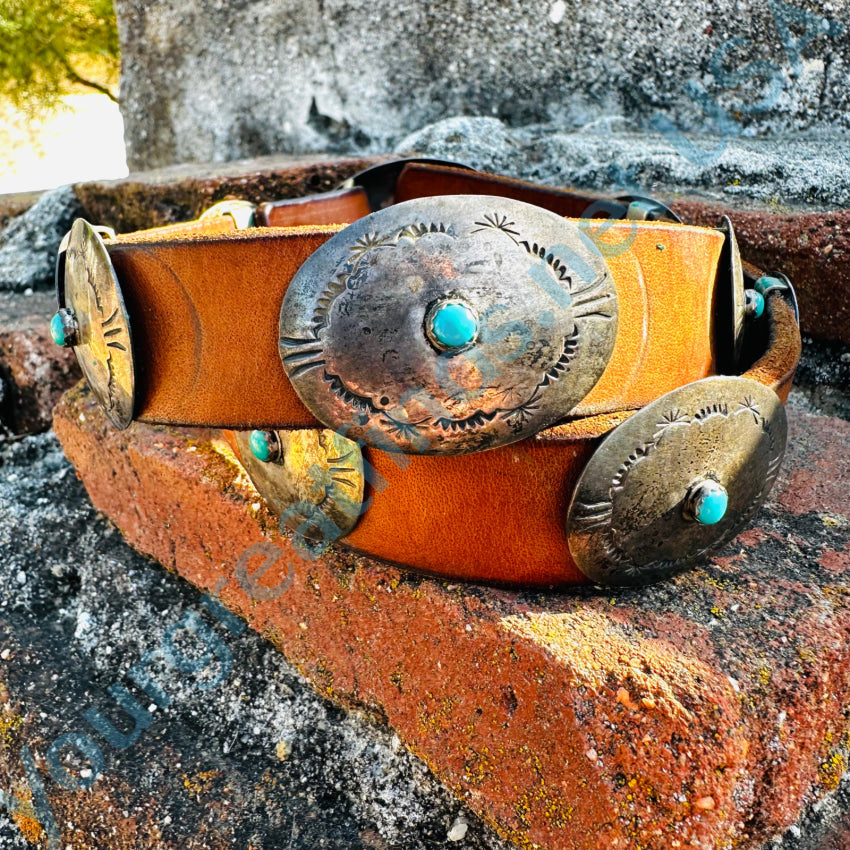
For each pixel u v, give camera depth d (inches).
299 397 7.2
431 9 17.5
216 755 9.4
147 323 7.8
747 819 6.8
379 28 18.2
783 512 9.0
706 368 9.0
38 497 12.9
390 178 13.8
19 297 17.1
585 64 16.4
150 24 22.0
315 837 8.5
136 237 10.3
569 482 7.4
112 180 18.3
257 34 20.1
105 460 11.5
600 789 6.7
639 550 7.4
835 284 11.8
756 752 6.6
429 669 8.0
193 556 10.6
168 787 9.0
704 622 7.3
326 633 9.1
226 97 21.1
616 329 7.0
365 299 6.6
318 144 20.1
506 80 17.3
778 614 7.4
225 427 7.9
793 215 12.2
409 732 8.4
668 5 15.3
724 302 9.0
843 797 7.6
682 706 6.5
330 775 9.0
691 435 7.1
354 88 19.0
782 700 6.8
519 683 7.2
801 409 11.9
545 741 7.1
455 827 8.2
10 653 10.8
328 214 13.2
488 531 7.8
